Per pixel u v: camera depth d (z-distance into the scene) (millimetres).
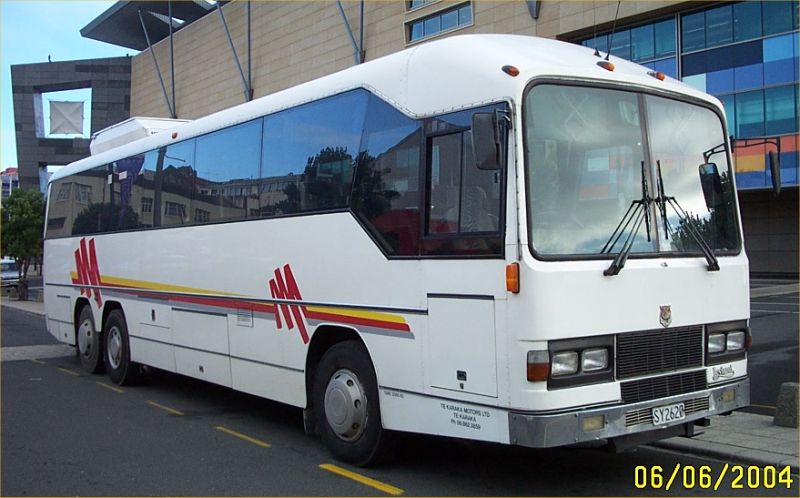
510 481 5941
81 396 10086
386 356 5977
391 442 6215
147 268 10180
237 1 48375
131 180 10820
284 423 8312
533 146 5086
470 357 5219
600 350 5078
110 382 11289
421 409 5648
